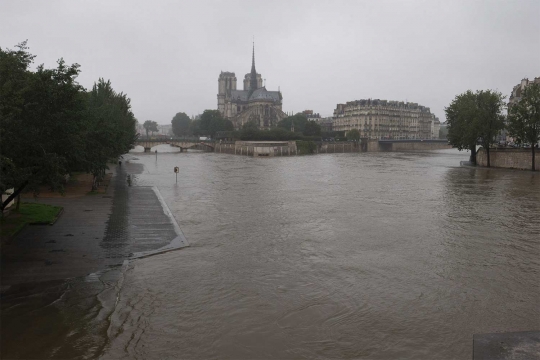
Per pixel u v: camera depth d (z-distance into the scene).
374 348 20.17
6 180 26.28
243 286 26.97
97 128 50.75
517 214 49.97
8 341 19.56
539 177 90.44
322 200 59.94
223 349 19.81
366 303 24.91
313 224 44.50
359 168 115.81
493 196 63.75
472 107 113.19
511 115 108.50
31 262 28.94
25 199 51.62
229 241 37.25
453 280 28.66
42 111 28.56
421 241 38.12
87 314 22.34
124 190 64.88
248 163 138.38
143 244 34.56
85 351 19.11
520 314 23.73
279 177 91.69
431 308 24.39
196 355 19.25
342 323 22.48
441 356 19.52
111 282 26.31
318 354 19.61
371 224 44.69
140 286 26.44
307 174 98.56
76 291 24.84
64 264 28.77
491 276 29.44
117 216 44.22
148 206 50.72
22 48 31.92
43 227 38.25
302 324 22.30
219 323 22.14
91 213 45.25
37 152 28.41
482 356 19.08
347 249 35.50
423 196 63.84
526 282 28.38
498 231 41.78
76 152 32.19
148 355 19.08
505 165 113.44
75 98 32.81
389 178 89.31
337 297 25.66
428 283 28.06
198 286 26.75
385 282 28.19
